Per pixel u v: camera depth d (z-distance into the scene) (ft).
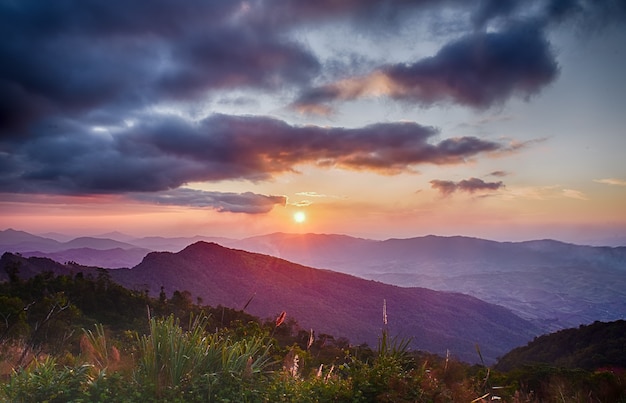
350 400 17.17
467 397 19.16
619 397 25.75
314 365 24.56
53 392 14.64
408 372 19.20
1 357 20.53
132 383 15.56
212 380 16.17
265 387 17.11
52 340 27.40
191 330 18.84
